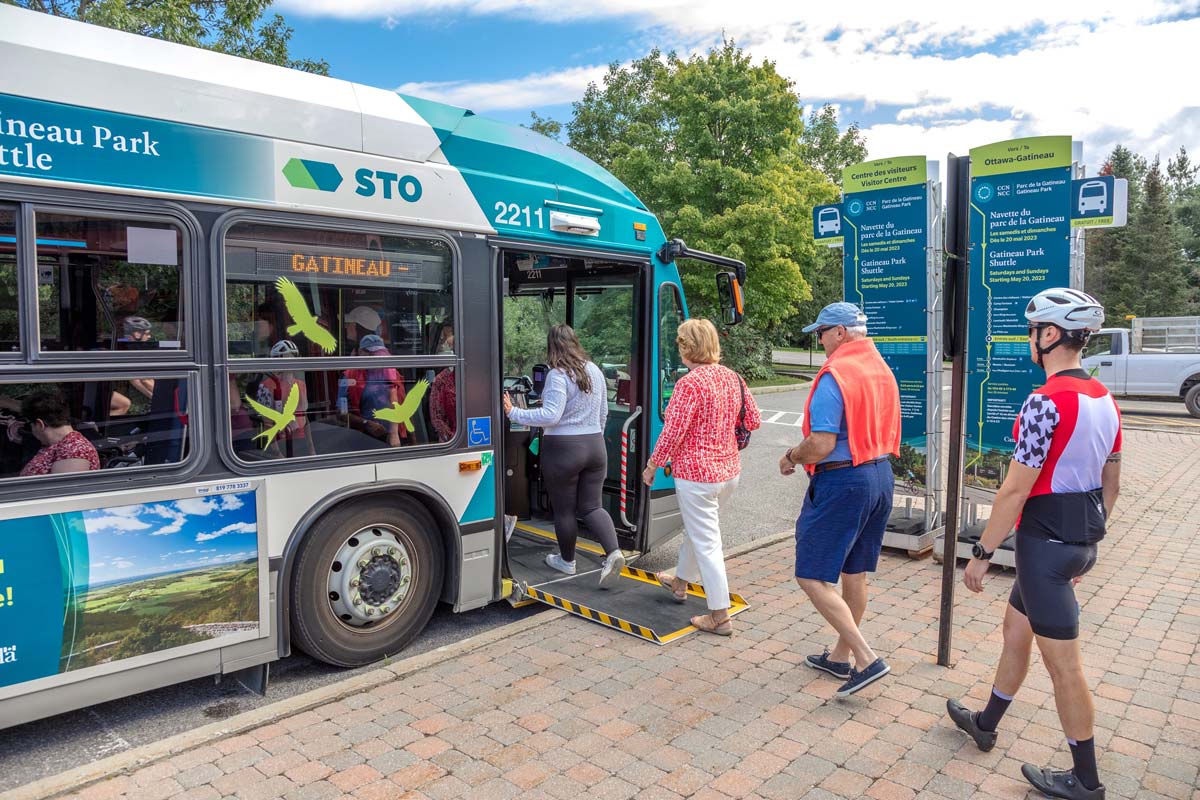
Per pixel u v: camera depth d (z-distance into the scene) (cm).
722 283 658
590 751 340
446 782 316
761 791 312
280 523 390
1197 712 381
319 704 380
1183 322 1755
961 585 577
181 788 309
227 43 1316
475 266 473
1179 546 688
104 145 338
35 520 318
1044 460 303
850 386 372
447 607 531
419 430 447
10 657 315
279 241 391
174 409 357
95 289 337
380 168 427
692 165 2400
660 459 462
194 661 365
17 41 320
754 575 600
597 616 490
